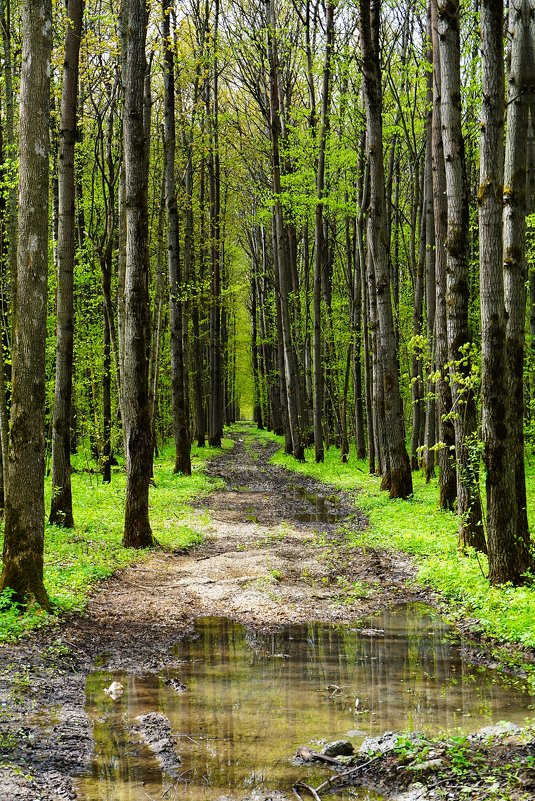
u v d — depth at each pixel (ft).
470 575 34.22
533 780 14.99
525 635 25.99
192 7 95.91
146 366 46.11
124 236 66.03
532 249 56.54
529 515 45.93
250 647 27.14
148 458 46.32
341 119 81.71
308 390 126.72
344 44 75.15
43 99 27.99
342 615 31.83
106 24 61.05
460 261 39.04
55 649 25.11
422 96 70.74
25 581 28.50
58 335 48.83
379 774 16.40
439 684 22.63
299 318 122.52
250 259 182.29
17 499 28.58
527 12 31.60
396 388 65.87
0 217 56.13
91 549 42.65
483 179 30.89
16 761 16.58
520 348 32.58
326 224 112.16
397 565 41.22
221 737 18.66
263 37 99.25
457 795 14.85
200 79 99.91
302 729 19.16
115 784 15.97
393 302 100.01
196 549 47.73
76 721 19.29
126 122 43.98
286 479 94.79
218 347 140.05
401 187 106.93
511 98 32.50
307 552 46.60
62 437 49.49
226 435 188.75
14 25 53.47
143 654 26.09
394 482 65.72
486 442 31.86
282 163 105.40
